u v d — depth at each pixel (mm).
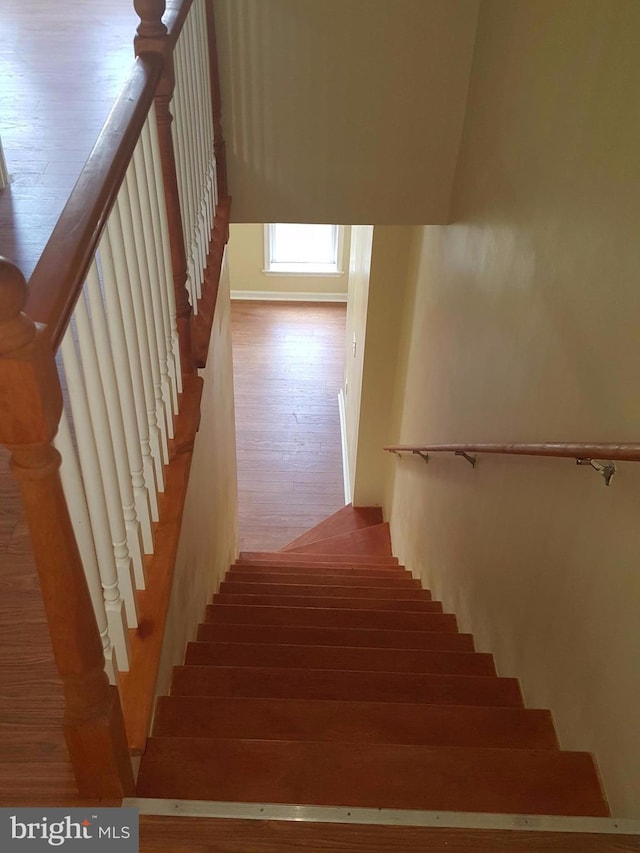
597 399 1872
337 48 3480
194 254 2621
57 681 1616
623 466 1734
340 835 1482
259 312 8859
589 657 1924
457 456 3500
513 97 2729
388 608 3646
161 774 1674
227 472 4512
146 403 1854
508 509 2648
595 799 1787
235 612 3225
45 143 3191
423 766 1771
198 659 2580
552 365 2205
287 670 2406
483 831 1513
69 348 1165
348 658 2662
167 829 1460
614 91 1827
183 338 2369
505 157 2812
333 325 8711
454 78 3561
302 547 5762
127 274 1537
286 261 9008
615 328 1775
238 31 3432
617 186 1789
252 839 1462
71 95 3576
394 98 3625
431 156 3791
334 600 3645
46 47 4086
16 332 926
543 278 2312
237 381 7762
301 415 7379
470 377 3258
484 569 2961
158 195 1932
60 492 1108
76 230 1178
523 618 2463
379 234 5023
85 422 1265
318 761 1738
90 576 1354
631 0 1747
